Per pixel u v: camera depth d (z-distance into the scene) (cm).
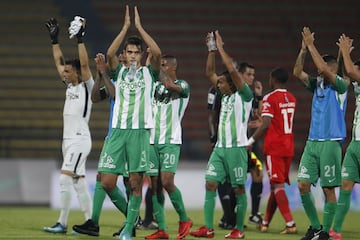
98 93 3553
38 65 8656
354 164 3544
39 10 9200
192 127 8325
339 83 3453
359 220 5278
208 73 3838
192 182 6444
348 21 9594
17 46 8800
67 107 3931
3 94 8312
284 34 9400
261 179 4578
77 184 4012
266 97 4172
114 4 9419
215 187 3759
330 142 3478
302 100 8550
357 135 3531
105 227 4356
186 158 8062
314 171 3569
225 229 4347
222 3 9631
